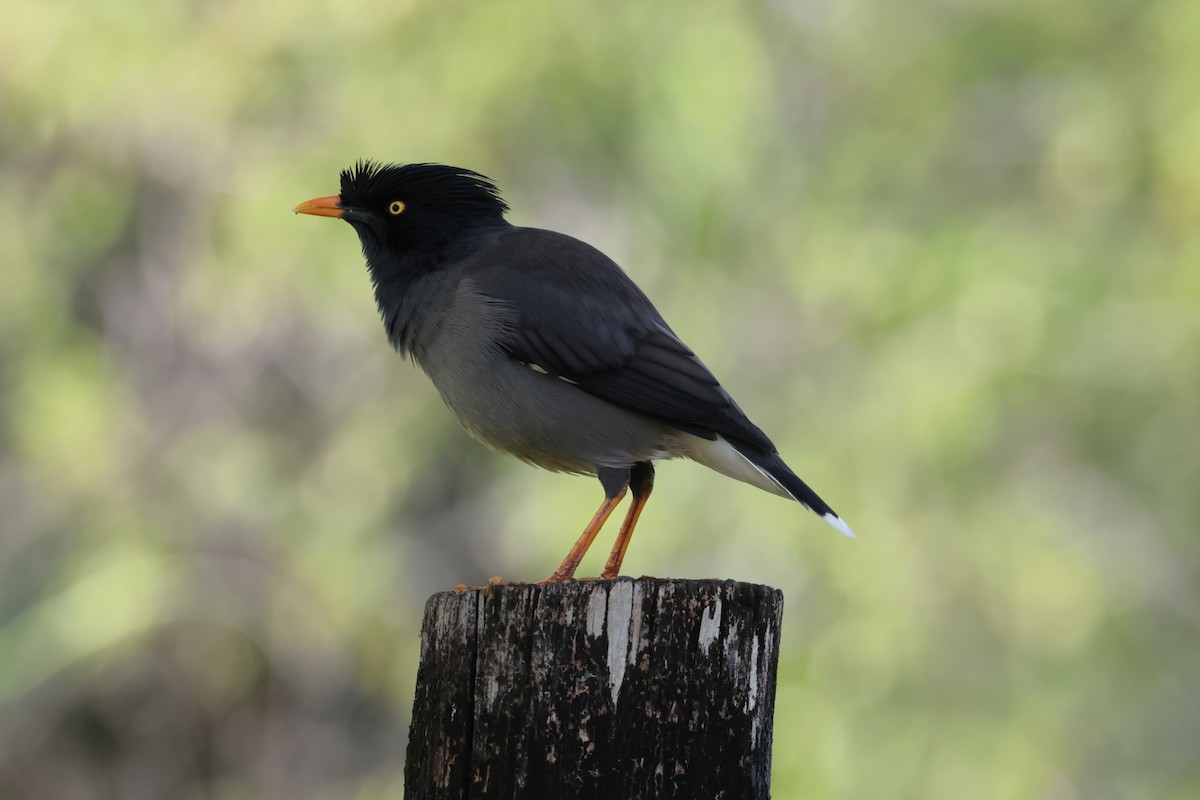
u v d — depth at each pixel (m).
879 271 14.91
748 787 5.20
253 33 14.70
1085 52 16.44
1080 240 15.34
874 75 16.75
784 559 13.95
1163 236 15.04
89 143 15.34
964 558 14.03
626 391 7.19
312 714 17.44
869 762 13.58
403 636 16.41
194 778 17.41
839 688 13.73
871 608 13.73
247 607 16.27
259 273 15.04
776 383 14.99
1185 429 14.94
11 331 15.33
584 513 13.64
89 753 17.34
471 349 7.29
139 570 15.83
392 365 16.39
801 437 14.48
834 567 13.81
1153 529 14.98
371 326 16.09
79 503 15.98
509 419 7.32
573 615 5.29
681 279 15.15
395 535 16.70
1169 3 15.34
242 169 14.98
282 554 16.09
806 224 15.62
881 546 13.80
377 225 7.69
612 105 14.91
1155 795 14.52
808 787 13.30
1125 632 14.62
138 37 14.51
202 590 16.20
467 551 16.91
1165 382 14.84
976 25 16.72
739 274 15.45
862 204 16.02
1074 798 14.55
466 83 14.54
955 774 13.73
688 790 5.19
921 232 15.34
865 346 14.81
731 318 15.22
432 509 17.08
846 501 14.00
